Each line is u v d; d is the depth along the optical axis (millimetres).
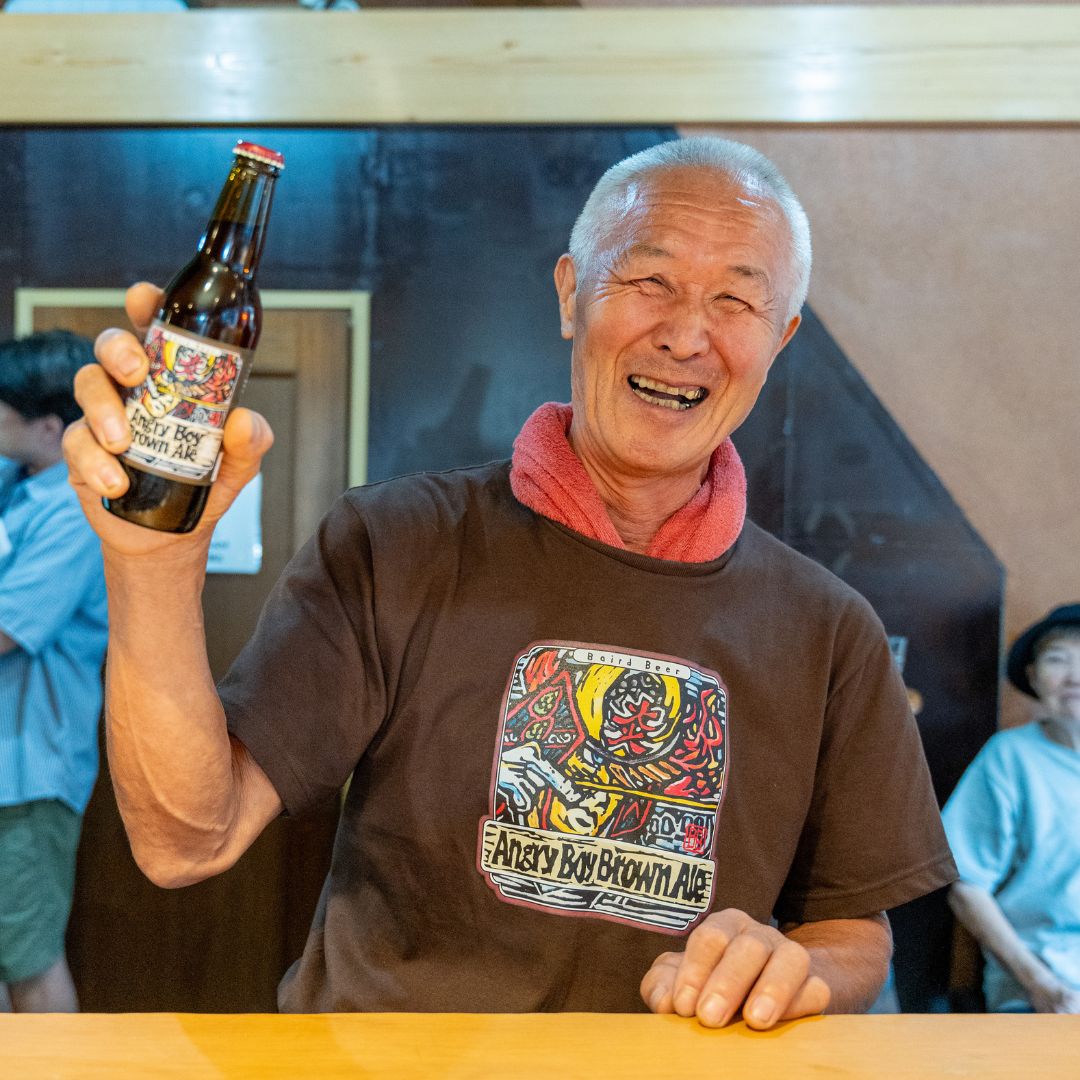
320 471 2904
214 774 916
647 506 1234
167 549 807
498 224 2877
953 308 2873
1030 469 2869
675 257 1142
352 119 2670
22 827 2486
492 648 1127
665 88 2633
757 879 1142
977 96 2604
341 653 1099
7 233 2912
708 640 1155
